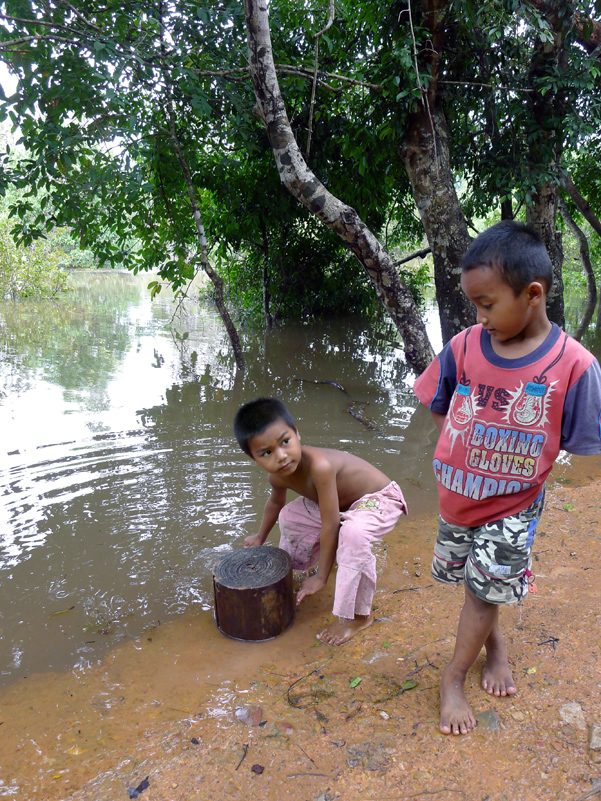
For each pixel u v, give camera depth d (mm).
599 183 11898
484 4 5586
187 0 6273
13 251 13469
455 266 6641
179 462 4750
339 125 8445
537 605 2742
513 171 6945
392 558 3412
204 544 3580
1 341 9203
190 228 8414
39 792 1913
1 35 5734
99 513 3926
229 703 2283
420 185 6609
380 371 8000
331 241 10953
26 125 6184
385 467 4762
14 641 2730
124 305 13594
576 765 1857
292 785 1871
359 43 7789
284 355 8867
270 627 2715
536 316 1811
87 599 3051
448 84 6543
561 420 1827
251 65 5539
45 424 5551
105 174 6332
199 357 8586
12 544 3545
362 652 2557
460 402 1994
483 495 1954
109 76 5484
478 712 2107
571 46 6770
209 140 8094
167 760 2006
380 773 1894
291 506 3070
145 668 2537
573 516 3736
